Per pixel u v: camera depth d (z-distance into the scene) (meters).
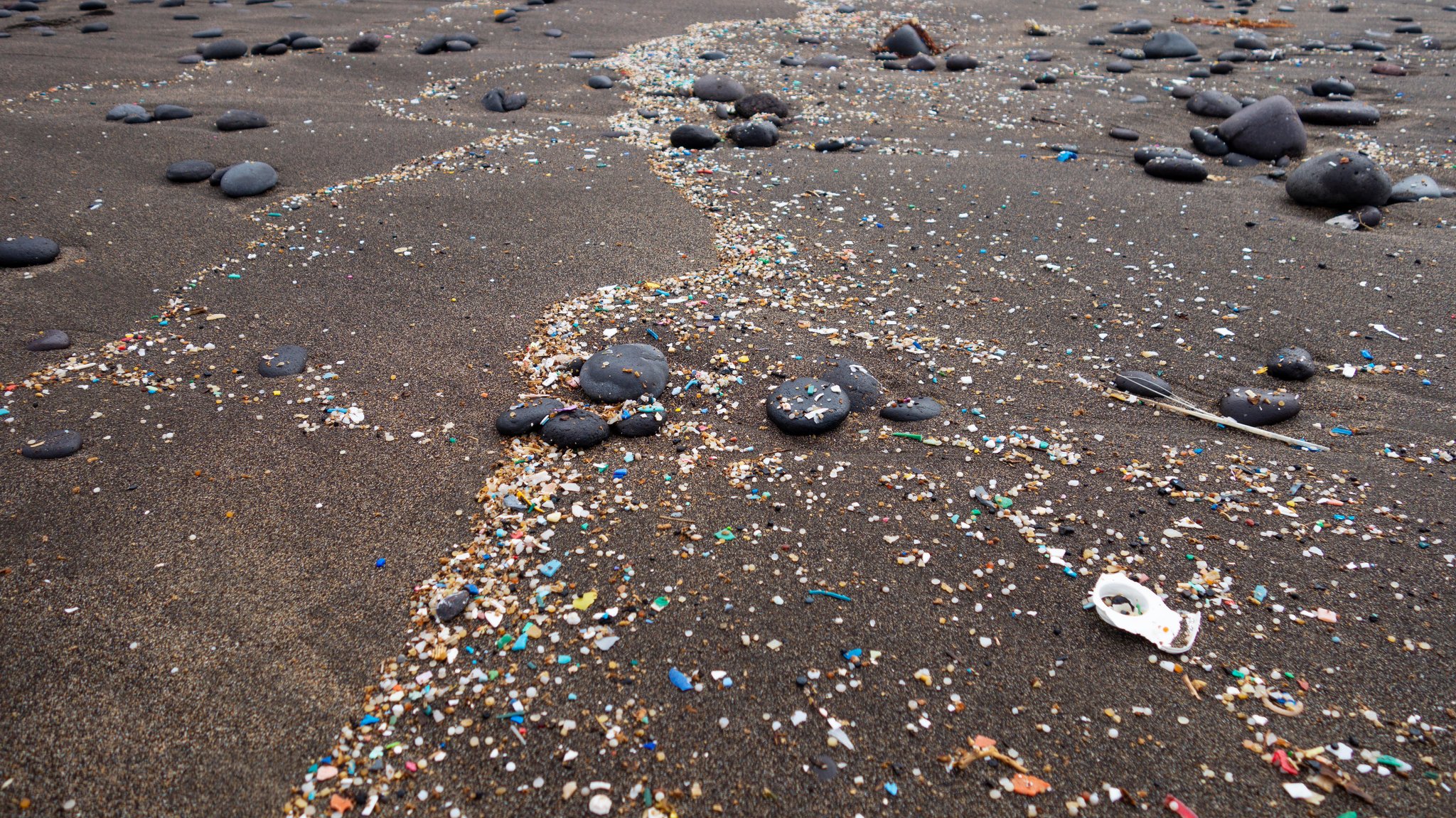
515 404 3.72
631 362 3.82
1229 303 4.55
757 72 8.73
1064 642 2.63
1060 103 7.91
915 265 4.98
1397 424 3.59
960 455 3.44
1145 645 2.62
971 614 2.72
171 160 6.05
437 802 2.20
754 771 2.27
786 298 4.60
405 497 3.18
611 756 2.30
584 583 2.83
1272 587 2.79
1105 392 3.84
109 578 2.77
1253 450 3.45
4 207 5.22
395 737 2.35
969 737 2.36
